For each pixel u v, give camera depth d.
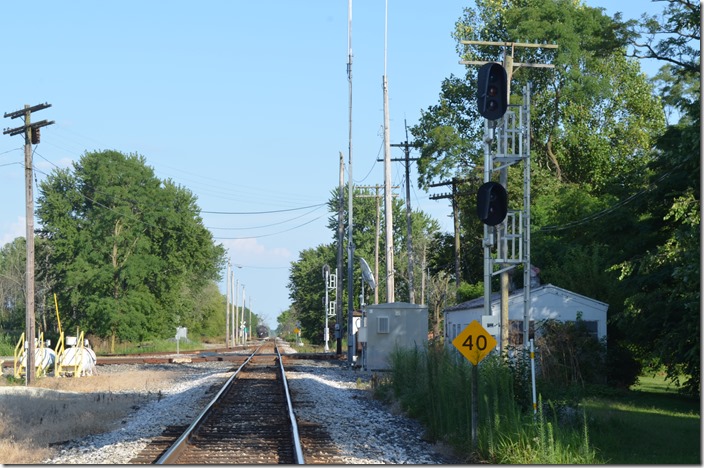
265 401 23.83
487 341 14.95
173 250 79.00
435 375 17.95
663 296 26.09
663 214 29.78
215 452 14.48
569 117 55.47
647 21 35.28
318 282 109.94
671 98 35.22
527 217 24.77
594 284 34.66
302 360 51.59
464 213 58.47
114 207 76.31
